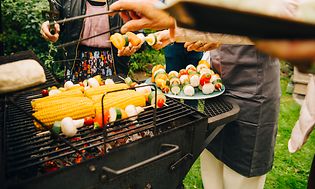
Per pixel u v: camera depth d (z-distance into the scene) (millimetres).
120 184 1266
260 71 2012
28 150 1218
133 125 1468
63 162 1300
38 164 1132
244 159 2229
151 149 1312
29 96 1729
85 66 2896
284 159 3475
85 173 1137
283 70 6379
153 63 6523
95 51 2879
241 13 422
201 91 2141
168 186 1483
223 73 2182
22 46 5145
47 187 1059
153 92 1646
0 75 975
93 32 2816
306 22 421
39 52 5160
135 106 1583
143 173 1325
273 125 2184
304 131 1881
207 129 1608
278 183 3076
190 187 2961
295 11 457
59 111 1398
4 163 1083
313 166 1899
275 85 2100
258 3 436
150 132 1477
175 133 1377
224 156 2338
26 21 4953
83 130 1396
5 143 1201
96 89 1689
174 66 3658
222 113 1731
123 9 1129
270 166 2322
